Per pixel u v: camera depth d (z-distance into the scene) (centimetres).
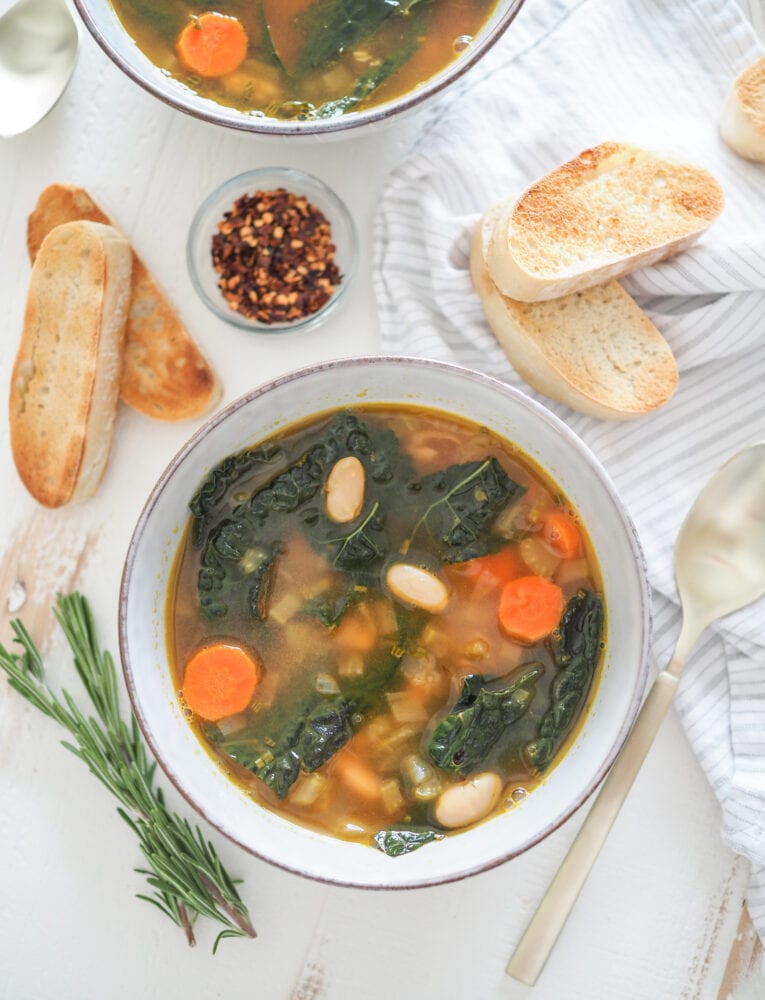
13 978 55
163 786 55
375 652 51
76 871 55
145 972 55
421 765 51
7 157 57
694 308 55
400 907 54
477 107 55
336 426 51
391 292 55
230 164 56
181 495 50
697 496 54
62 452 54
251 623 51
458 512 51
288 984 55
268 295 56
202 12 53
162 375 55
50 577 56
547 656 51
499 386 49
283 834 50
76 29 56
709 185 53
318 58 53
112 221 56
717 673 54
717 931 54
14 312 56
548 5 55
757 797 52
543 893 54
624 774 52
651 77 55
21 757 56
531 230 52
